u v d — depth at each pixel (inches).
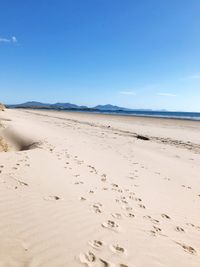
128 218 211.5
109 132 981.2
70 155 434.3
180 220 227.8
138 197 267.1
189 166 470.3
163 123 1739.7
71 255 148.0
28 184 255.9
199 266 160.9
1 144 473.1
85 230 179.9
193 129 1350.9
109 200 245.6
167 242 183.3
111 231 184.1
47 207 208.5
